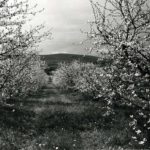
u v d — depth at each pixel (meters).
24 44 10.02
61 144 11.72
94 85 15.75
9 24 9.66
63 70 42.22
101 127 14.98
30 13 9.89
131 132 13.00
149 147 10.84
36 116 18.08
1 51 9.87
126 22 9.59
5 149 10.88
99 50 10.03
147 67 9.18
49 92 40.53
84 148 11.45
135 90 9.80
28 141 12.40
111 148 11.12
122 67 10.00
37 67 39.06
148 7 9.34
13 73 12.92
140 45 9.12
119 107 18.83
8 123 15.01
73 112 18.47
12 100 22.20
